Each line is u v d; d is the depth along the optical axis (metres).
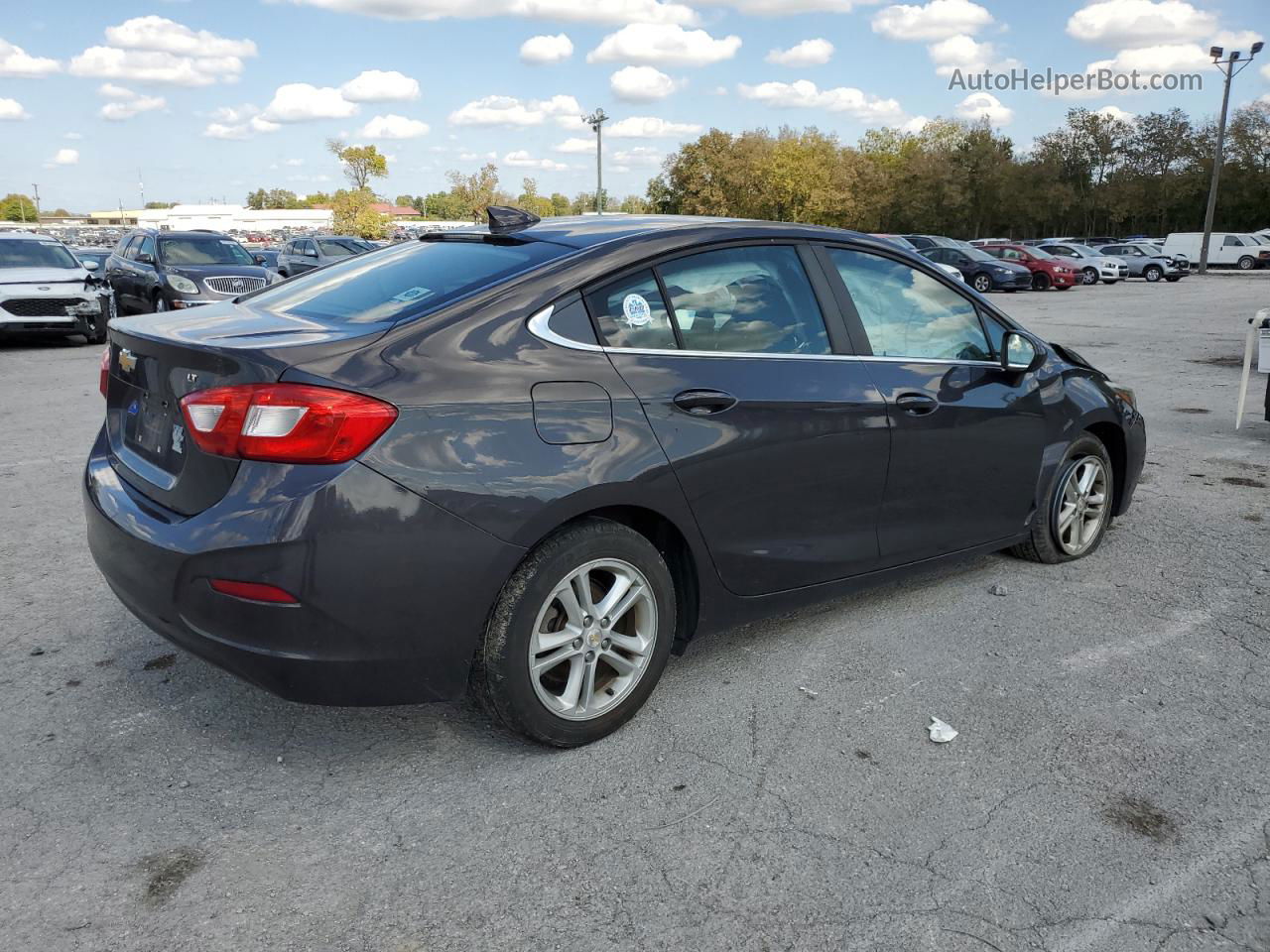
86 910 2.21
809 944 2.14
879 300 3.64
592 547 2.78
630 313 2.95
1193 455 6.95
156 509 2.65
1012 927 2.20
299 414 2.38
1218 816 2.63
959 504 3.88
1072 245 35.09
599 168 45.16
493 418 2.59
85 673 3.37
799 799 2.68
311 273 3.61
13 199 173.62
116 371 3.08
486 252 3.12
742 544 3.15
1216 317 18.83
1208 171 61.25
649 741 2.99
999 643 3.72
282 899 2.26
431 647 2.55
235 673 2.52
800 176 63.94
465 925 2.18
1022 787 2.76
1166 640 3.76
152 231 15.42
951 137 74.12
